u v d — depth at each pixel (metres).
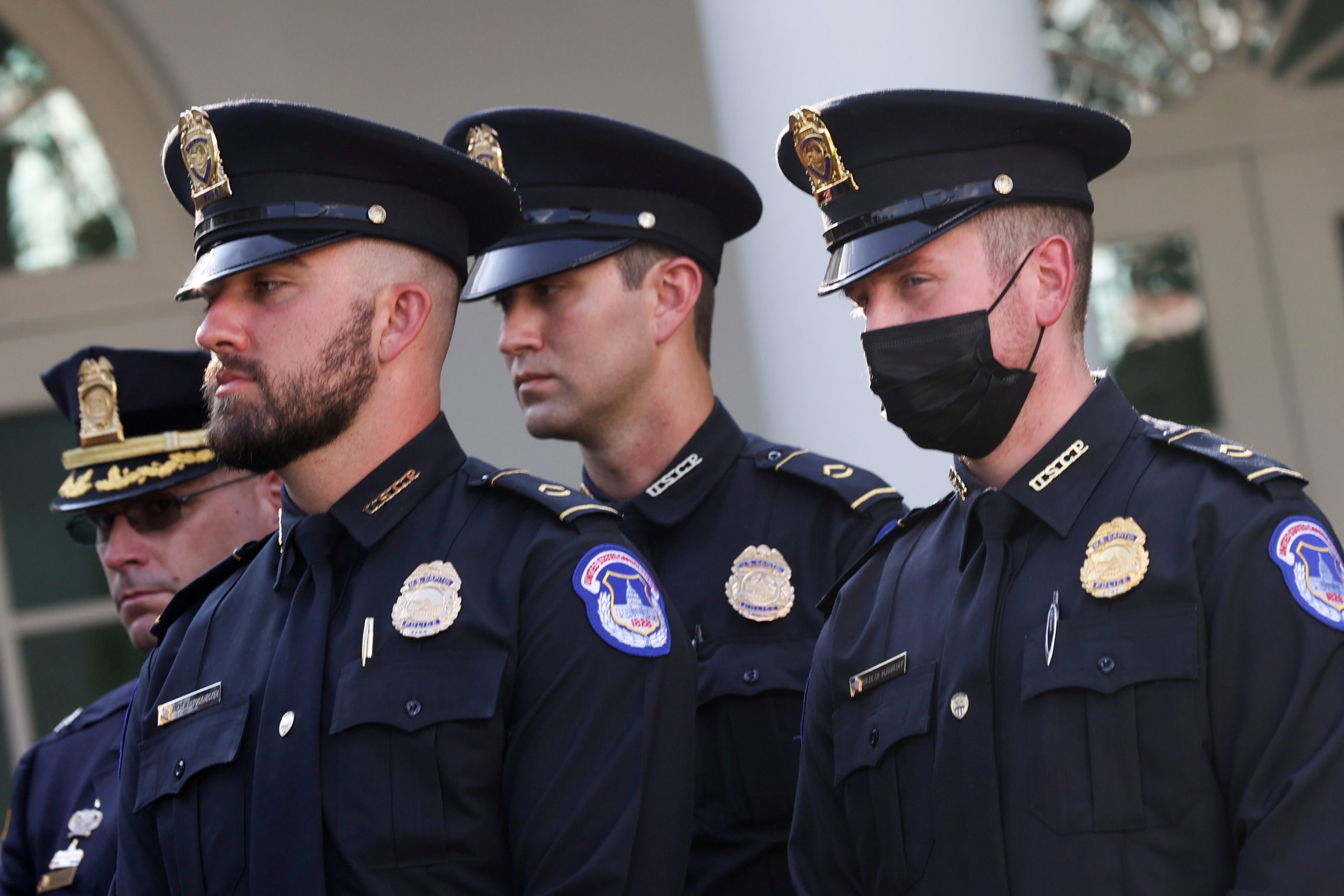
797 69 11.78
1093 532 6.40
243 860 6.71
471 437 16.48
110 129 17.56
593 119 9.17
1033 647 6.29
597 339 9.05
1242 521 6.06
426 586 6.88
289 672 6.86
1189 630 5.98
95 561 17.50
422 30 17.00
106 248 17.77
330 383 6.84
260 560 7.67
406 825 6.46
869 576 7.36
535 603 6.79
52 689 17.31
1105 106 18.34
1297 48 18.12
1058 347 6.72
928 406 6.56
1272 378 17.91
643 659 6.77
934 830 6.39
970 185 6.65
